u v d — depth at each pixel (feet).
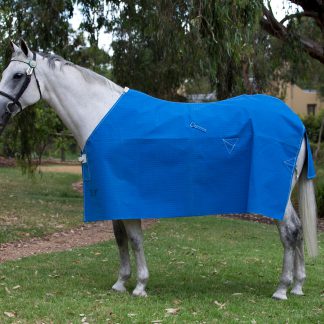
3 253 23.11
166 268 20.26
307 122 102.17
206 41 24.06
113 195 14.11
